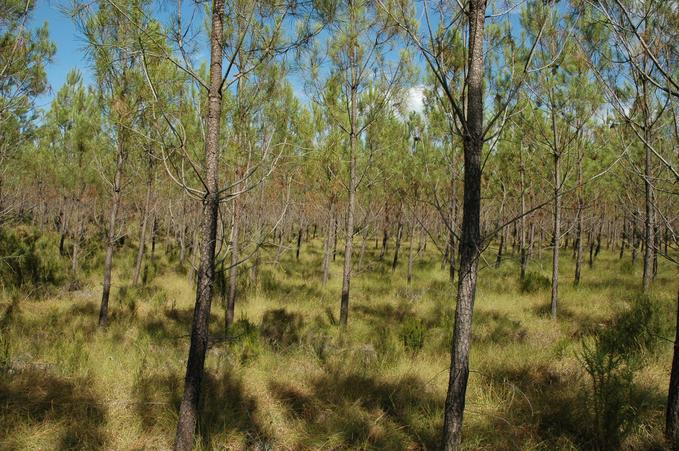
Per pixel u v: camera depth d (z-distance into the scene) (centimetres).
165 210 1577
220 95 316
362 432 413
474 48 289
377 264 1722
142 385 480
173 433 403
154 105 307
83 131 1123
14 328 664
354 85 786
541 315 902
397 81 762
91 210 1519
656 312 661
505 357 594
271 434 412
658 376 497
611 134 496
